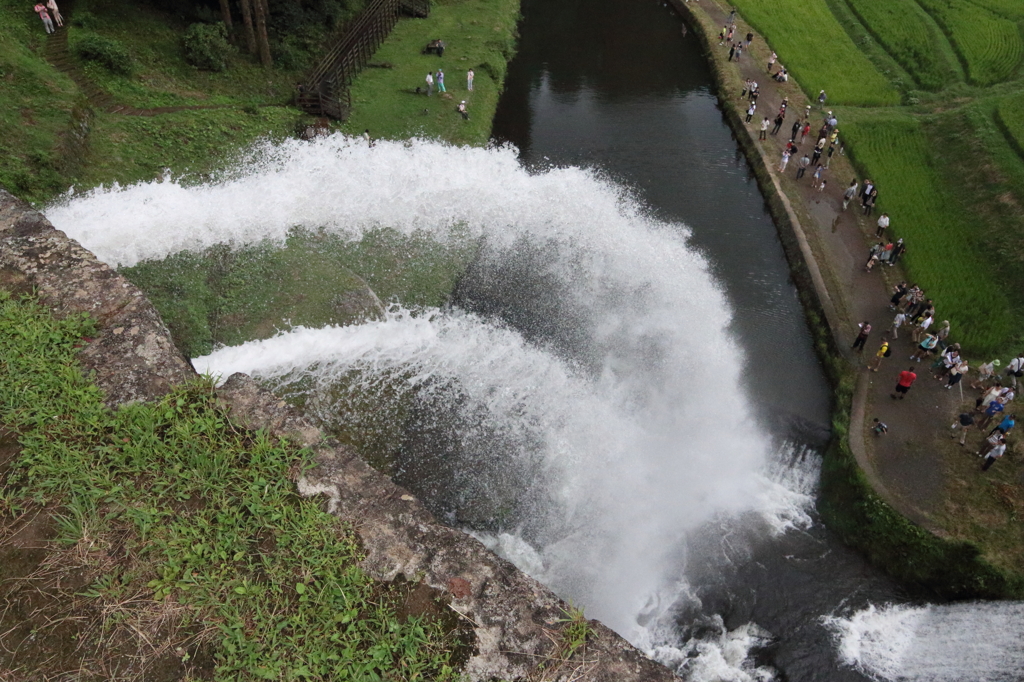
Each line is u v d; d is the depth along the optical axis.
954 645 12.82
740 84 31.88
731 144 28.83
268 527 7.82
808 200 24.23
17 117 19.27
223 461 8.30
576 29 39.31
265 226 19.59
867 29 36.47
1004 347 17.94
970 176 24.12
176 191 20.09
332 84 27.73
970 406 16.67
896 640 13.08
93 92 22.45
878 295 20.14
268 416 8.92
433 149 25.50
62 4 24.84
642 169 26.70
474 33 35.16
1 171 17.36
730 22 37.84
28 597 7.14
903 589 13.80
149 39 25.69
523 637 7.21
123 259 17.36
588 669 7.00
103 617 7.04
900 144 26.89
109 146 20.83
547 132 28.91
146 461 8.22
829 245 22.12
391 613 7.26
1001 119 25.95
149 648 6.87
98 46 22.97
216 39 25.98
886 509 14.23
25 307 9.90
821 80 31.77
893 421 16.33
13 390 8.73
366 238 20.27
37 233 11.08
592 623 7.48
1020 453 15.20
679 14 40.72
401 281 18.98
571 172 25.75
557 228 22.27
